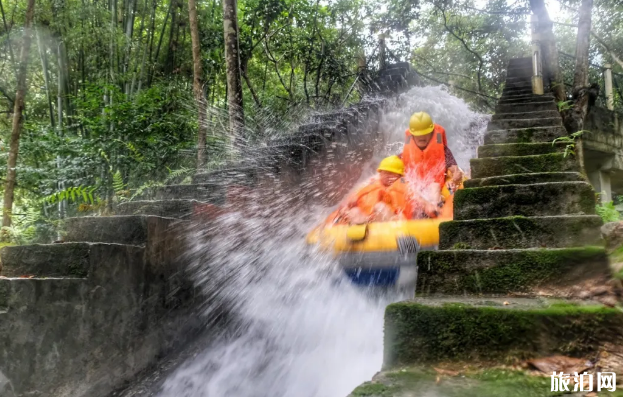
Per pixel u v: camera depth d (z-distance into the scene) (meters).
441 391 1.59
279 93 12.30
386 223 3.47
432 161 3.86
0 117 9.90
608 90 10.34
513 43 12.07
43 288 2.57
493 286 2.35
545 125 5.01
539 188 2.98
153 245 3.34
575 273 2.25
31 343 2.49
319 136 6.00
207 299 3.87
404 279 3.25
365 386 1.65
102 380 2.84
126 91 8.42
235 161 5.78
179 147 6.92
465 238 2.77
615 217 3.94
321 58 11.09
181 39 9.84
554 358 1.75
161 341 3.35
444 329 1.88
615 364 1.66
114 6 8.70
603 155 8.88
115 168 6.64
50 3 8.27
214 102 10.30
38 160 7.43
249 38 10.38
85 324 2.76
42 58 8.40
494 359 1.79
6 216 5.84
